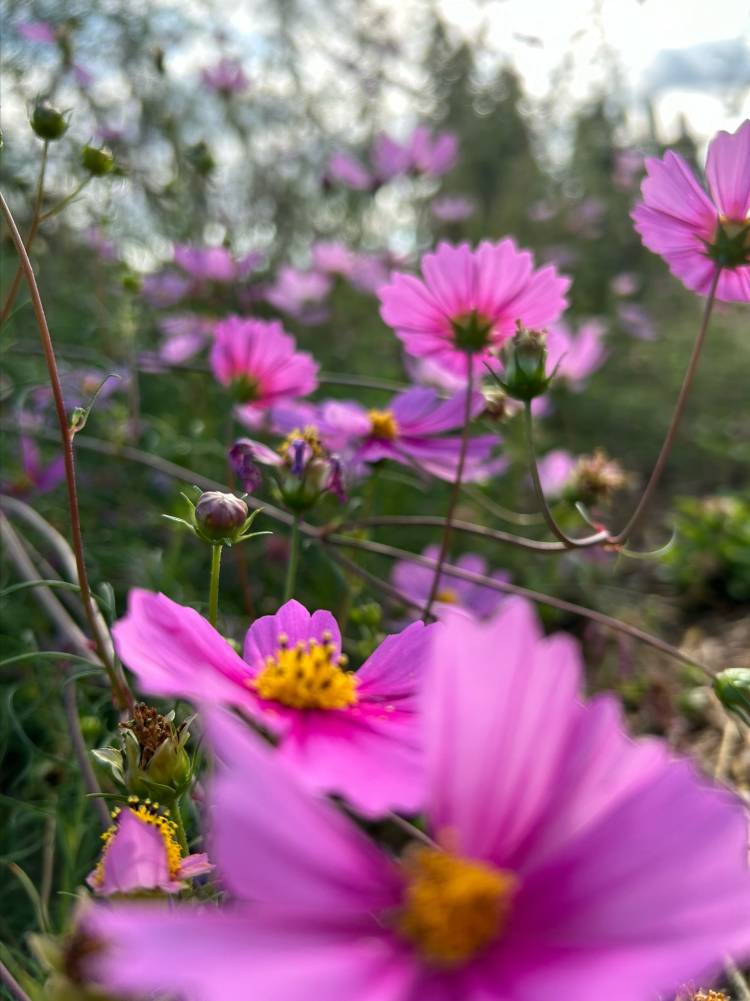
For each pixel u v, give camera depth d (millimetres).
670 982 105
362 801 133
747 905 109
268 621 215
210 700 152
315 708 187
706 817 119
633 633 373
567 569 638
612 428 984
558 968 115
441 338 352
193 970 100
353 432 410
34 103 359
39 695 406
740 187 306
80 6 739
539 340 321
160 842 165
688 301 1328
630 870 120
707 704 492
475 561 526
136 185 784
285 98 1046
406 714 191
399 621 504
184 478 504
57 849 376
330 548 427
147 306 790
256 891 111
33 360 641
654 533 764
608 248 1294
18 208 688
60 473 535
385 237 1121
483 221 1276
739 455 914
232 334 439
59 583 279
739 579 656
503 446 691
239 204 1016
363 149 1114
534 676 127
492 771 129
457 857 128
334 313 964
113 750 217
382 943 120
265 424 500
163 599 178
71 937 138
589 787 128
